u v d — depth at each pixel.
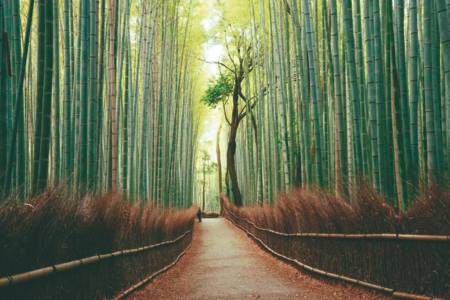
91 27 5.99
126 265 5.45
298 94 10.20
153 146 11.98
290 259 8.45
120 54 9.70
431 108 4.85
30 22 4.41
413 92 5.39
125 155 8.58
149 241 7.21
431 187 3.91
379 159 5.77
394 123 5.48
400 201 5.38
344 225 5.73
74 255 3.50
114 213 4.68
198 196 58.66
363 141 7.41
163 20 12.23
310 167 8.88
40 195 3.19
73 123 7.02
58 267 3.01
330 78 8.52
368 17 5.98
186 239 13.20
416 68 5.36
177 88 15.99
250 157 18.98
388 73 5.78
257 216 13.61
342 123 7.03
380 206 4.84
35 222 2.75
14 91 5.43
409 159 5.43
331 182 8.09
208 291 6.06
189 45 17.25
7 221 2.47
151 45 10.76
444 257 3.66
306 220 7.39
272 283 6.55
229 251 12.19
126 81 8.77
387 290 4.50
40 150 4.19
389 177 5.79
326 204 6.41
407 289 4.22
